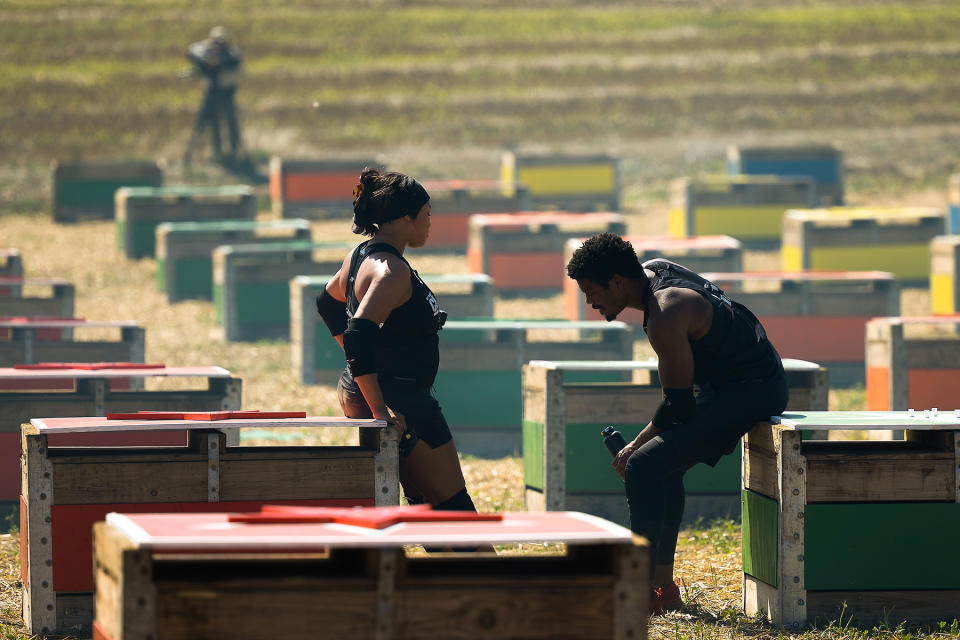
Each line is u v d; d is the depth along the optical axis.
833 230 36.00
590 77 82.69
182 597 6.76
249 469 11.12
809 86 79.88
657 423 11.10
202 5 98.69
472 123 73.19
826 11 99.75
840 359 27.11
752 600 11.70
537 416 16.25
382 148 68.38
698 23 96.44
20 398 16.42
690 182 43.41
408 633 7.00
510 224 36.28
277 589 6.89
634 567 7.13
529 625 7.09
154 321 32.88
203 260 35.78
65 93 76.19
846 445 11.73
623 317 30.84
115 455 11.05
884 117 73.56
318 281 26.03
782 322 27.05
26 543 11.21
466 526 7.32
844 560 11.09
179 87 78.81
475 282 28.92
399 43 90.88
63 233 47.38
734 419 11.11
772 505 11.20
